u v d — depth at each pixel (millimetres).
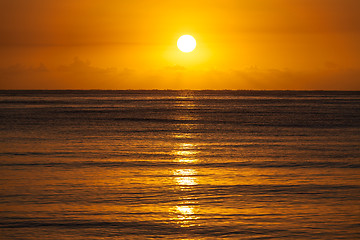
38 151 47781
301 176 34781
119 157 43969
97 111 130750
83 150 48781
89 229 23016
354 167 38688
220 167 38656
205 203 27281
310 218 24453
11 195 28875
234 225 23469
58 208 26250
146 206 26719
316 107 159875
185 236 22125
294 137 62594
